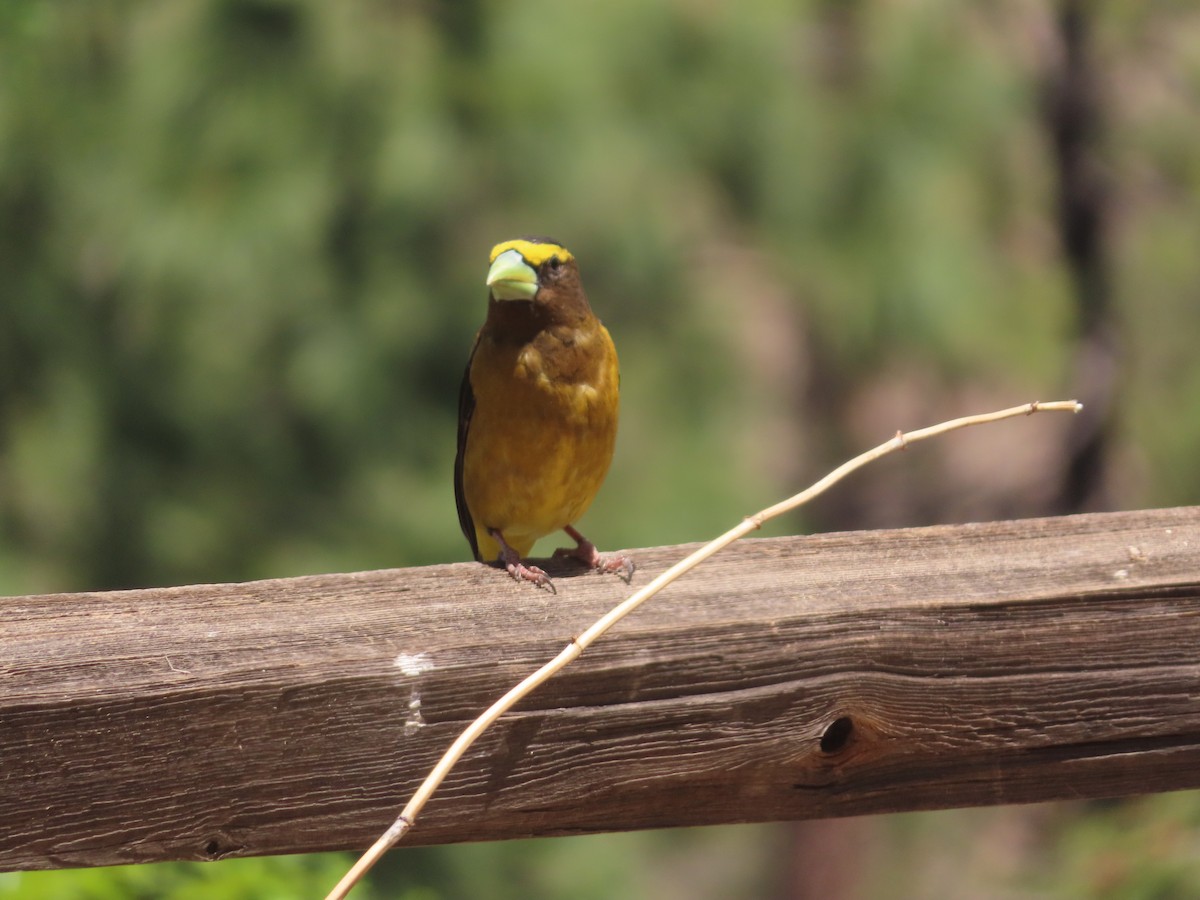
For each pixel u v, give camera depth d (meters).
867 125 15.44
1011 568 4.07
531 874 13.71
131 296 13.15
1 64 12.57
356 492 13.52
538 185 13.71
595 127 13.78
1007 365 16.84
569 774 3.70
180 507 13.30
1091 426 17.62
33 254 13.08
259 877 6.82
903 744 3.88
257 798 3.54
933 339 15.39
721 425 14.72
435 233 13.58
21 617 3.60
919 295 15.10
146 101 12.98
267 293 13.07
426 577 3.91
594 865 13.94
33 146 12.87
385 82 13.16
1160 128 17.81
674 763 3.75
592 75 13.92
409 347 13.50
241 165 12.94
